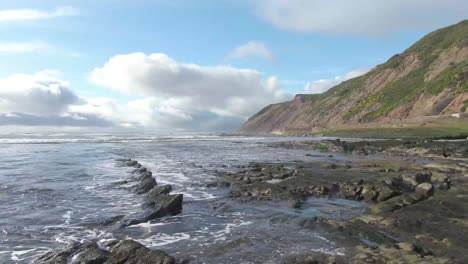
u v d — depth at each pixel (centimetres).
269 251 974
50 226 1210
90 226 1216
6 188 1806
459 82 7406
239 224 1253
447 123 5697
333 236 1086
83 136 8019
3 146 4534
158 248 1010
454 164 2489
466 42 9169
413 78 10062
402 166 2577
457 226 1124
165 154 3956
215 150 4644
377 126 7288
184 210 1446
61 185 1928
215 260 914
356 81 14112
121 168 2614
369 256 885
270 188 1733
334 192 1730
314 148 4800
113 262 865
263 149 4859
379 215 1249
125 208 1458
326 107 13688
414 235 1061
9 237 1094
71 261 877
